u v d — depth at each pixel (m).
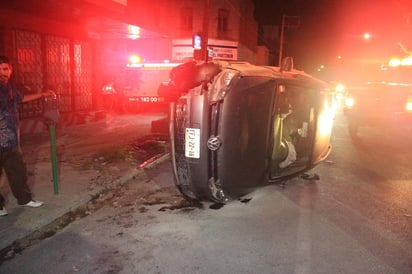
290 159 5.72
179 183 5.14
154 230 4.53
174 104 4.98
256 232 4.48
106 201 5.58
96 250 4.01
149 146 9.19
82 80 13.30
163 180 6.67
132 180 6.65
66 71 12.35
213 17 27.27
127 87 17.27
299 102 6.27
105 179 6.31
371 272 3.61
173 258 3.83
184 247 4.08
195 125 4.63
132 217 4.95
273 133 5.05
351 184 6.58
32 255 3.90
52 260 3.79
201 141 4.62
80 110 13.29
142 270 3.60
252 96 4.77
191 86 4.72
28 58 10.59
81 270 3.60
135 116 15.81
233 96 4.59
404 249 4.11
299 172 5.97
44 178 6.30
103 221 4.82
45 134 10.48
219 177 4.67
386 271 3.63
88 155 8.05
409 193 6.13
